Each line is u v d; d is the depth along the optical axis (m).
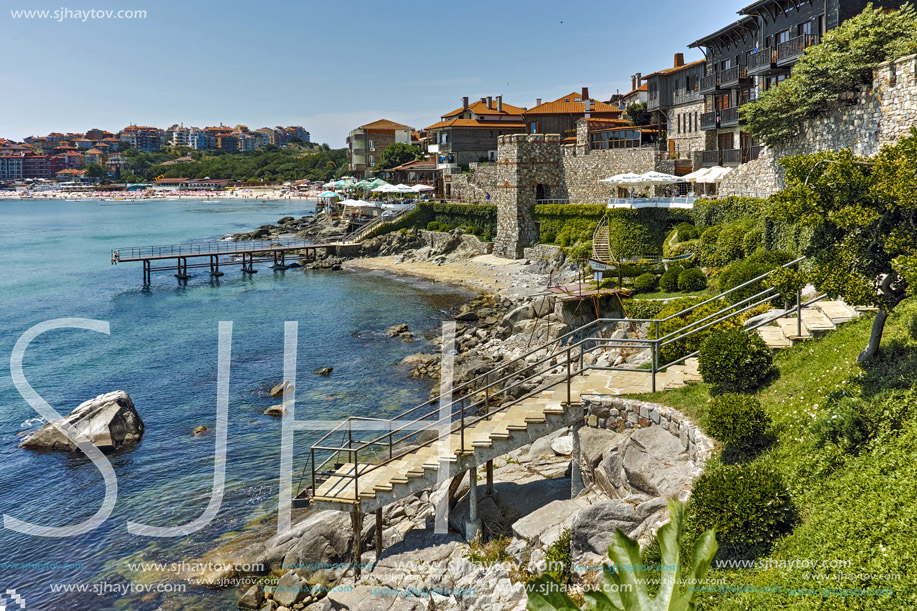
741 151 63.12
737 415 15.53
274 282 79.69
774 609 11.02
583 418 19.30
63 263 96.81
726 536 12.72
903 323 17.42
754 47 62.78
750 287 25.45
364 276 81.62
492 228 86.19
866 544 11.27
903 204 14.49
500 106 117.62
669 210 57.28
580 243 66.25
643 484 16.47
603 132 82.62
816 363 17.56
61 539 23.92
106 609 19.91
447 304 62.44
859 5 47.69
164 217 184.25
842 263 15.34
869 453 13.36
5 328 56.78
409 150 146.00
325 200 140.62
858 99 36.78
